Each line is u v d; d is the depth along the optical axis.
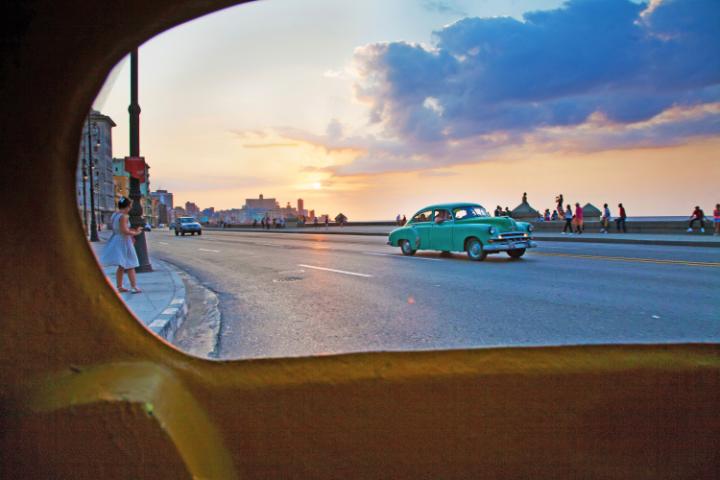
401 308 6.28
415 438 1.26
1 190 1.11
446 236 12.66
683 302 6.34
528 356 1.32
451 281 8.54
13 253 1.12
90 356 1.17
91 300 1.17
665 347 1.36
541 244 18.30
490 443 1.27
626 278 8.49
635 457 1.29
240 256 15.34
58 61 1.08
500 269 10.14
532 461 1.28
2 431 1.08
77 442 1.07
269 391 1.24
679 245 16.45
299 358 1.28
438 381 1.27
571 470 1.28
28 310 1.13
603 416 1.29
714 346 1.37
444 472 1.27
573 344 1.36
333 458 1.25
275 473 1.24
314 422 1.25
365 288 7.97
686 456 1.30
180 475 1.07
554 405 1.28
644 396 1.30
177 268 11.88
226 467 1.21
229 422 1.23
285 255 15.12
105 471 1.06
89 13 1.07
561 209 28.08
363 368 1.27
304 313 6.11
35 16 1.06
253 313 6.20
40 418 1.07
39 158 1.12
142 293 7.05
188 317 6.07
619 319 5.44
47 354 1.14
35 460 1.07
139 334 1.21
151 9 1.08
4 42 1.06
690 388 1.31
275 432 1.24
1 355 1.12
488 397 1.28
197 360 1.25
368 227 47.09
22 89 1.09
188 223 40.00
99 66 1.10
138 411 1.06
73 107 1.11
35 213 1.13
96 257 1.21
